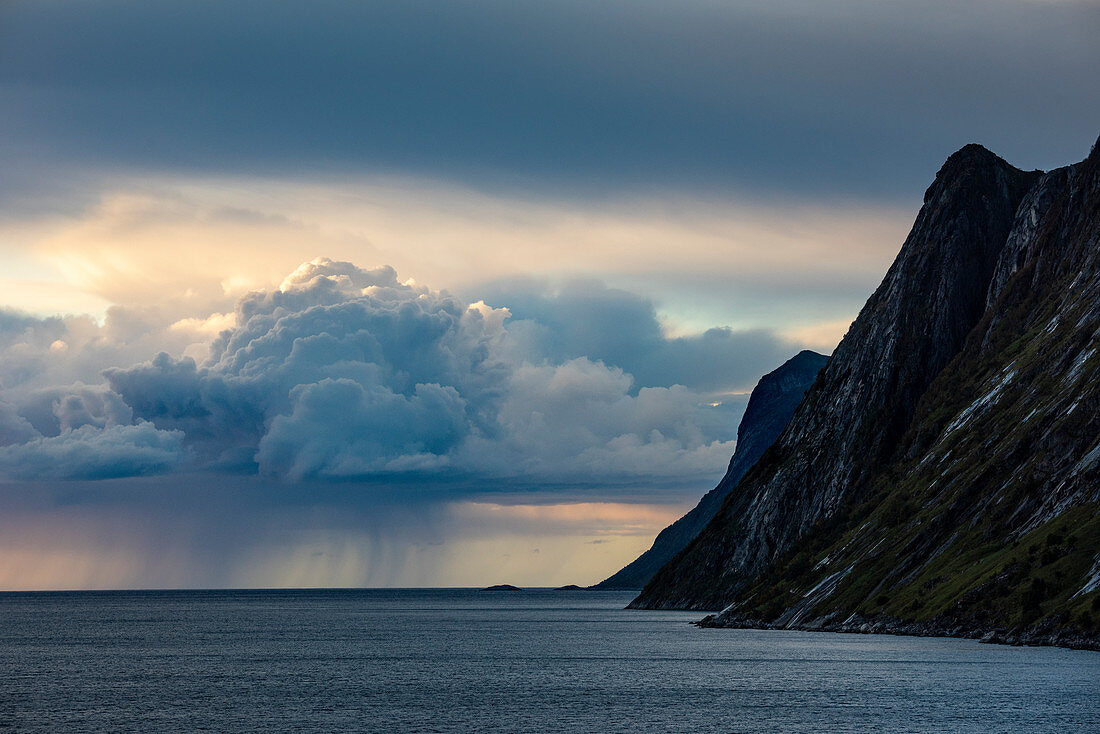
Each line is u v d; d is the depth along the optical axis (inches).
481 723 4355.3
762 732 4030.5
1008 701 4389.8
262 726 4320.9
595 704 4874.5
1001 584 6569.9
